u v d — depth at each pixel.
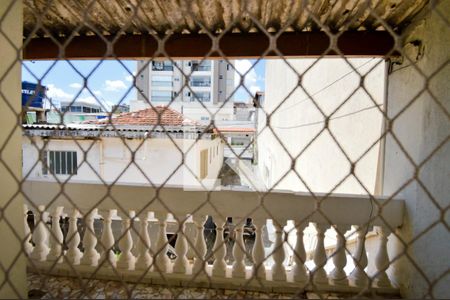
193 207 1.85
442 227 1.47
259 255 1.83
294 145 5.39
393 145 2.01
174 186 1.88
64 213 2.03
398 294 1.79
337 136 3.35
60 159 4.98
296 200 1.80
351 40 2.09
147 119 5.34
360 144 2.71
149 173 5.10
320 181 3.89
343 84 3.19
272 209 1.81
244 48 2.18
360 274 1.80
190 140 4.59
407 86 1.84
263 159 10.12
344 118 3.15
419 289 1.63
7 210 1.29
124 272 1.86
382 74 2.30
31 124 4.15
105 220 1.92
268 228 2.46
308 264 2.42
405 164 1.83
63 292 1.72
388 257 1.83
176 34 2.21
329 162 3.56
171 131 4.58
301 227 1.81
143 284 1.83
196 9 1.86
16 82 1.28
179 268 1.87
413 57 1.77
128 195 1.88
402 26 1.93
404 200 1.80
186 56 2.21
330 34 0.74
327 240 2.72
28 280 1.81
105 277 1.87
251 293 1.77
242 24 2.04
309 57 2.13
